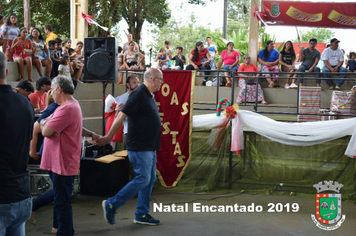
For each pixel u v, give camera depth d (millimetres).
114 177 5664
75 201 5426
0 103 2439
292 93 8523
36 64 7609
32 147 4117
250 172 6242
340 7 8922
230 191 6145
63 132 3777
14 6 16203
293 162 6105
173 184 6238
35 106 5844
